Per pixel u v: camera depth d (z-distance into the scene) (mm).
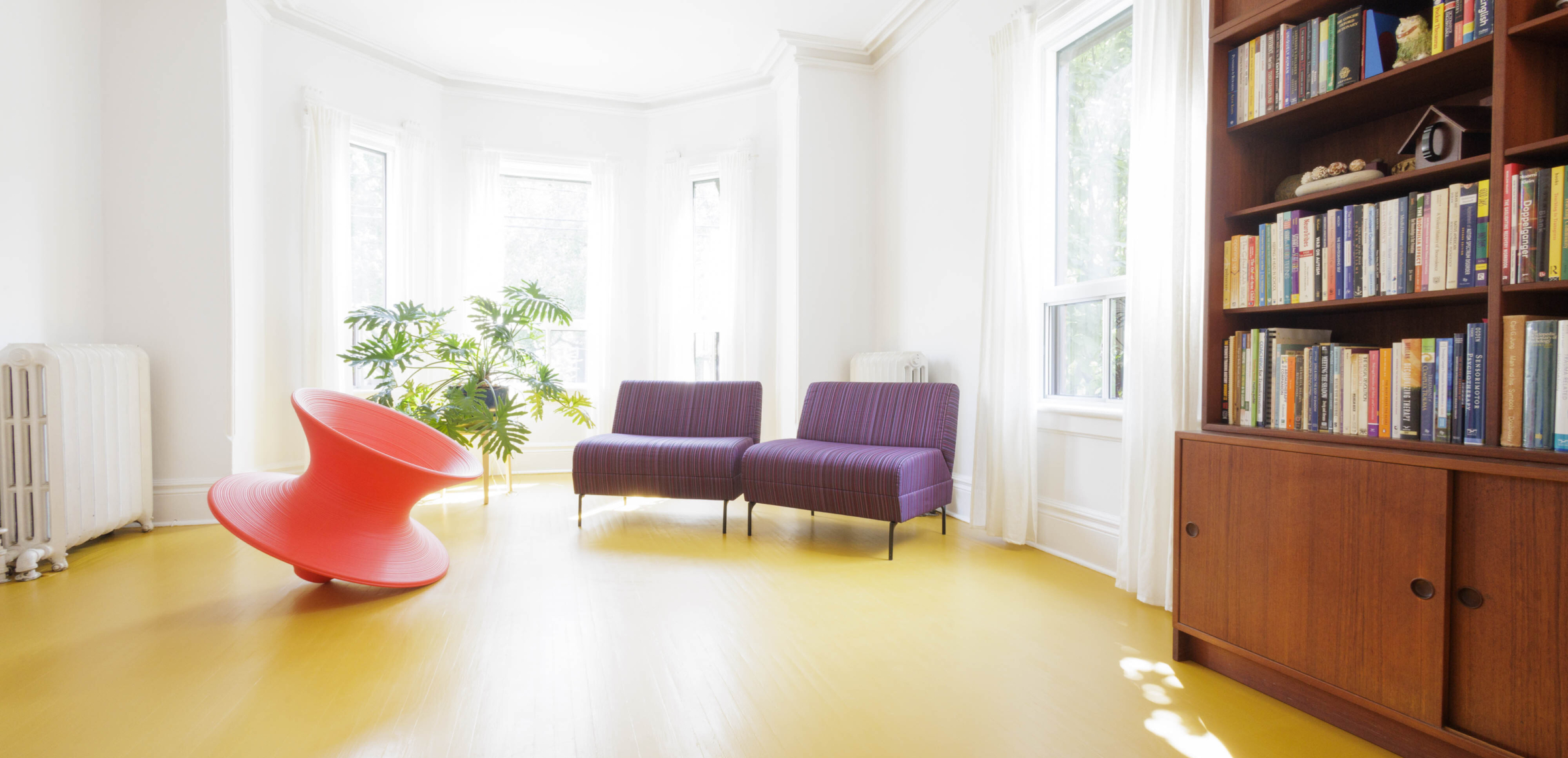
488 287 5355
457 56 4938
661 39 4695
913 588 2664
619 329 5664
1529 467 1242
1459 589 1351
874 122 4914
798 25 4508
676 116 5680
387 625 2238
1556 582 1213
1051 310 3369
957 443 3969
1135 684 1857
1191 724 1647
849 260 4852
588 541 3377
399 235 4965
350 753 1495
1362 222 1655
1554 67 1417
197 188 3617
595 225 5613
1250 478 1766
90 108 3410
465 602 2471
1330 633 1571
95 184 3443
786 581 2750
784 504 3314
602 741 1558
